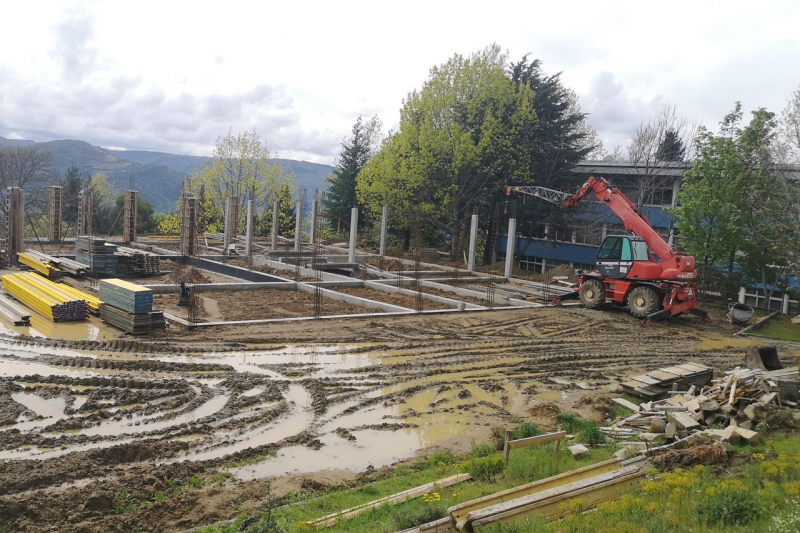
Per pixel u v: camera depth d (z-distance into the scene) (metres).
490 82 37.03
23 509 6.65
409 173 36.75
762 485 6.96
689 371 12.79
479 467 8.23
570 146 37.09
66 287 19.86
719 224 24.50
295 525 6.64
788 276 23.33
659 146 32.25
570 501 6.59
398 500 7.32
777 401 10.05
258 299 22.52
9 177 51.28
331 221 53.00
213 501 7.38
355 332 17.58
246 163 53.06
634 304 21.75
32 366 12.94
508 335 18.44
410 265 34.81
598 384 13.66
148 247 33.97
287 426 10.37
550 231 36.31
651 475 7.43
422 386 12.97
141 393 11.37
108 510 7.00
